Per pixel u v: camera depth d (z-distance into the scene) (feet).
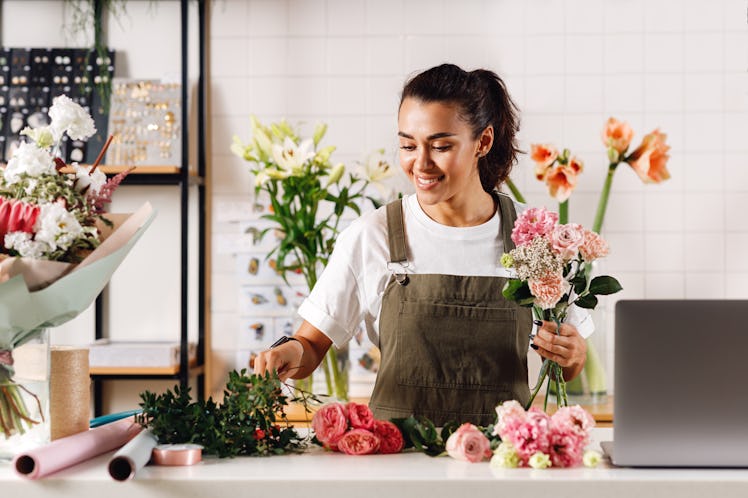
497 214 7.61
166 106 11.94
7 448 5.06
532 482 4.54
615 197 12.36
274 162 10.92
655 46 12.37
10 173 5.21
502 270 7.49
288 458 5.20
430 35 12.44
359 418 5.43
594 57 12.38
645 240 12.34
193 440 5.20
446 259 7.50
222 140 12.52
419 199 7.17
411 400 7.34
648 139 10.71
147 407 5.34
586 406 10.89
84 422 5.62
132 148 11.79
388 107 12.47
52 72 12.07
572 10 12.37
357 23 12.48
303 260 12.14
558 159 10.68
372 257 7.55
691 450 4.75
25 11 12.47
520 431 4.90
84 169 5.56
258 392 5.38
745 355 4.71
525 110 12.41
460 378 7.30
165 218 12.60
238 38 12.53
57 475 4.70
